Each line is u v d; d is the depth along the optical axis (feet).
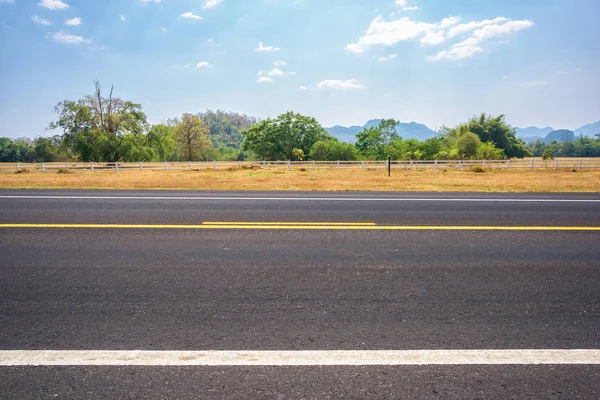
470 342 10.00
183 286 13.93
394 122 255.50
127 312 11.76
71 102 162.09
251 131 245.04
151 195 39.32
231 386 8.13
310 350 9.57
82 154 164.66
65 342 9.95
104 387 8.11
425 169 105.91
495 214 28.94
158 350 9.55
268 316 11.50
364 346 9.77
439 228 23.88
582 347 9.80
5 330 10.59
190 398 7.73
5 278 14.74
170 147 195.52
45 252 18.33
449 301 12.67
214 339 10.11
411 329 10.70
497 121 265.95
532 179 74.13
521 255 18.03
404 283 14.30
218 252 18.34
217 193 41.47
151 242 20.24
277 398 7.73
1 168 104.37
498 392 7.98
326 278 14.82
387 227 24.07
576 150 430.20
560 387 8.16
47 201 34.78
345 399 7.72
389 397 7.79
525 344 9.93
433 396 7.84
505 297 13.03
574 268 16.17
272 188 53.88
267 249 18.90
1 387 8.11
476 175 86.79
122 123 169.48
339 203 34.01
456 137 231.09
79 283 14.23
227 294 13.20
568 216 28.17
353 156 216.33
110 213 28.78
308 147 239.09
